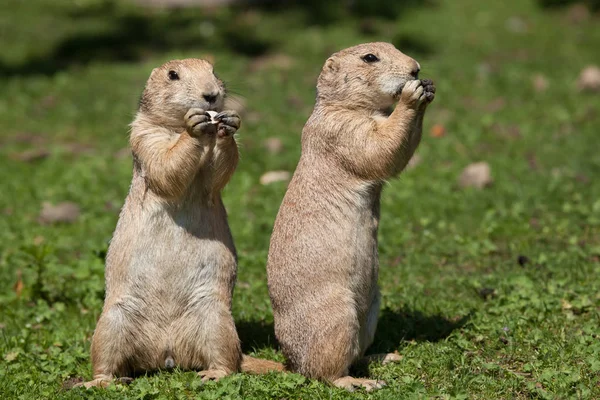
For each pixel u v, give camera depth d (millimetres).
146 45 31078
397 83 9422
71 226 16109
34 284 12492
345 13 33219
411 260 13266
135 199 9516
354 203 9250
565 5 34594
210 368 9352
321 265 9031
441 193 16375
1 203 17391
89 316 11703
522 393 8664
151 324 9359
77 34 32188
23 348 10664
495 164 17844
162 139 9438
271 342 10648
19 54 30328
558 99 23484
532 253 13164
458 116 22078
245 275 12938
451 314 11016
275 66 28062
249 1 34812
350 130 9273
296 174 9547
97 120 23750
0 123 23562
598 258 12688
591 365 8961
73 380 9719
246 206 16328
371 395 8625
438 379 9039
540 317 10438
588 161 17688
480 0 35531
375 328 9711
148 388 8875
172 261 9336
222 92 9625
